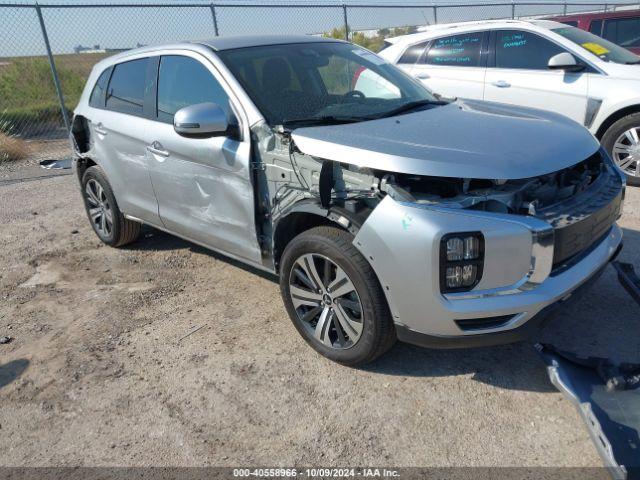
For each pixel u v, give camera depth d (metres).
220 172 3.56
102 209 5.14
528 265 2.55
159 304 4.07
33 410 3.03
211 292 4.20
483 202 2.60
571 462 2.44
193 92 3.82
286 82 3.64
